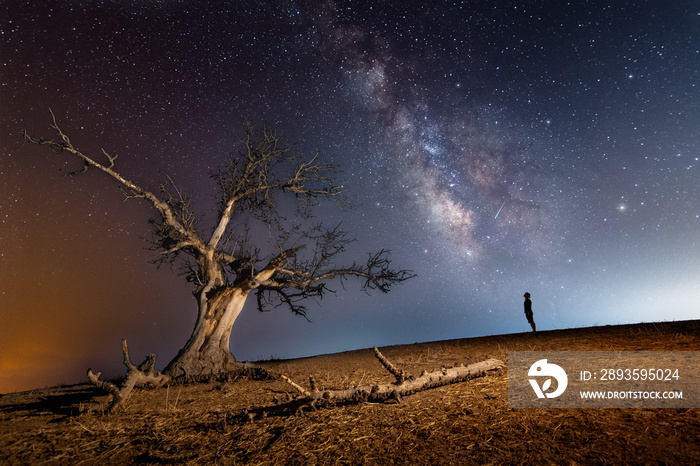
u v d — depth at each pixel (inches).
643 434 172.2
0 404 353.1
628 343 395.2
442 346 612.4
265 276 536.1
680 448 156.9
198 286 534.6
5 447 214.8
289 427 214.2
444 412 224.7
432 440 186.5
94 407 289.7
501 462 159.0
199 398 326.0
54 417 278.1
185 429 230.5
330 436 199.6
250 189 565.6
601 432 178.1
